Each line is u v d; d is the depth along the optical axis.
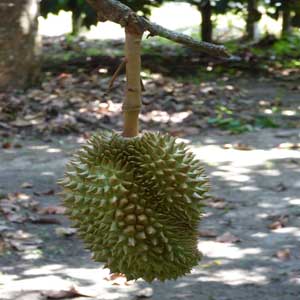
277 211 2.75
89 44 6.44
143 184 0.96
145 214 0.95
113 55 5.82
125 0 5.15
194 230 0.99
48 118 3.99
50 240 2.49
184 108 4.29
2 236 2.49
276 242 2.47
